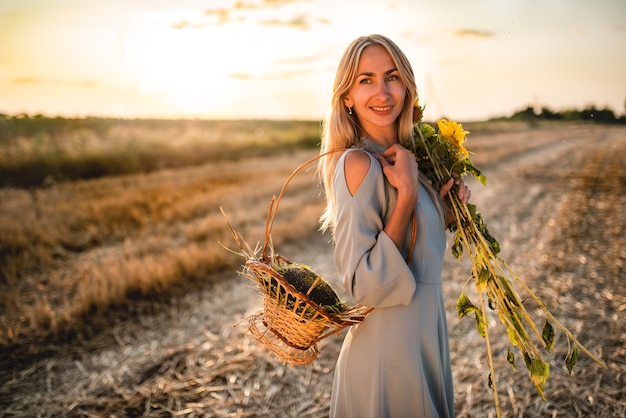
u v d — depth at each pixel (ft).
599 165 56.13
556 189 40.01
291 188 38.78
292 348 6.13
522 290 17.06
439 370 6.16
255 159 65.36
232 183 40.91
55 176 41.50
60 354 13.55
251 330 6.46
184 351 13.50
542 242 23.65
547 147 88.94
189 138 63.46
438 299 6.24
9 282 18.63
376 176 5.82
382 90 6.19
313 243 24.23
